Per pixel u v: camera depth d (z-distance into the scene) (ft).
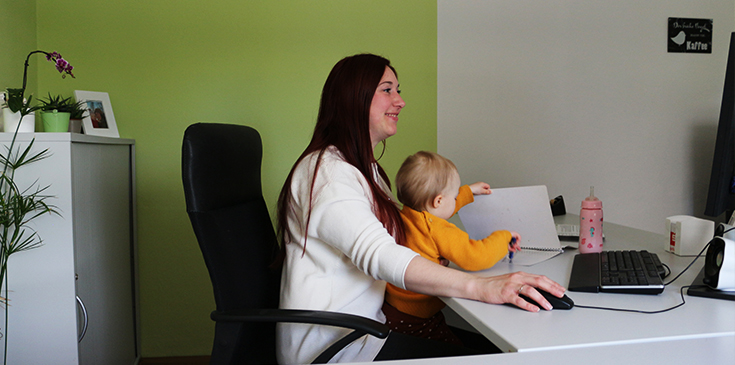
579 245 4.21
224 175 3.72
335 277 3.49
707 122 9.16
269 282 4.01
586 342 2.20
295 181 3.64
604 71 8.82
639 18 8.82
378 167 4.25
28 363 5.16
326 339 3.45
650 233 5.26
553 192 8.86
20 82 6.70
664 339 2.23
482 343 4.36
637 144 9.01
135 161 7.61
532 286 2.84
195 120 7.75
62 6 7.36
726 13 9.04
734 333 2.30
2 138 5.01
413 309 3.84
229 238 3.59
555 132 8.77
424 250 3.62
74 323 5.23
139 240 7.68
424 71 8.34
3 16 6.19
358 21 8.08
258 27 7.84
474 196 4.18
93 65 7.47
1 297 5.04
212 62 7.76
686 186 9.20
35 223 5.12
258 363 3.74
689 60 9.02
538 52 8.62
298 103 7.97
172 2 7.63
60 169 5.15
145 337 7.77
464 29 8.39
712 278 2.91
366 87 3.70
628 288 3.00
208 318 7.88
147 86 7.62
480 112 8.54
